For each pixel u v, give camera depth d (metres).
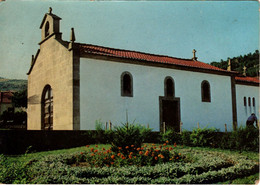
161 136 16.45
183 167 8.28
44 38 22.34
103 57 19.70
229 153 12.72
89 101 18.75
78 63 18.69
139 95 21.12
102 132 15.77
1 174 7.73
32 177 7.66
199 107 24.34
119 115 19.89
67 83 18.88
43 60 22.38
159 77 22.42
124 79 20.81
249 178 8.23
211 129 15.81
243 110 27.67
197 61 28.27
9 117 28.33
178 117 23.05
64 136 15.01
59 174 7.56
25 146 13.85
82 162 10.28
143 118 21.00
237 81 27.73
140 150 10.28
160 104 22.03
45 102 22.23
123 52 22.84
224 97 26.12
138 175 7.77
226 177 8.03
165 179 7.41
